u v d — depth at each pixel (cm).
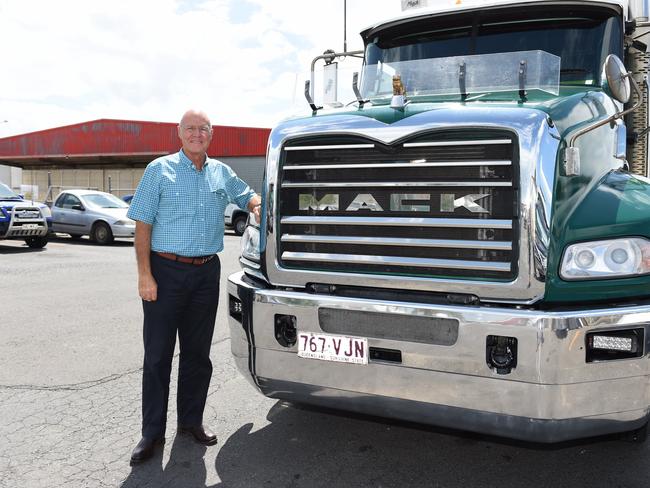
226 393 428
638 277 252
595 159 301
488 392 254
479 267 257
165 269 328
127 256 1291
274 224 301
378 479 304
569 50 407
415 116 270
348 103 360
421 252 270
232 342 329
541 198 247
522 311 246
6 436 354
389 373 273
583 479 303
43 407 398
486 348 251
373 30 472
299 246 298
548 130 254
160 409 332
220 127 3095
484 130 257
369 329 275
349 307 276
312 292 295
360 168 281
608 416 251
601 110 328
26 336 581
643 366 246
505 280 253
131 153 3659
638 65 451
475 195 259
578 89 364
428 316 260
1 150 4088
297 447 341
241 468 316
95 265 1127
